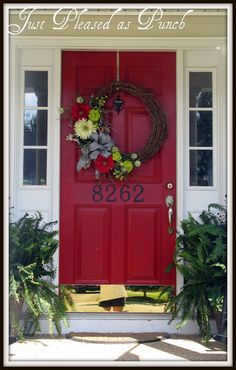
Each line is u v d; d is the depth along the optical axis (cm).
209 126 412
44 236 375
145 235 405
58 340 370
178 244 379
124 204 405
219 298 363
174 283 400
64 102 407
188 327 391
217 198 408
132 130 407
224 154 407
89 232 404
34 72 408
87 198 405
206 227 362
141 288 402
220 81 407
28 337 376
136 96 406
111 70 409
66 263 402
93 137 396
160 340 372
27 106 407
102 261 404
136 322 395
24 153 407
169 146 407
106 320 395
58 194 403
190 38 405
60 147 405
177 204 404
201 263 357
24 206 405
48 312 350
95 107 400
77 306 400
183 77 409
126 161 397
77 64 409
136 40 405
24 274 350
